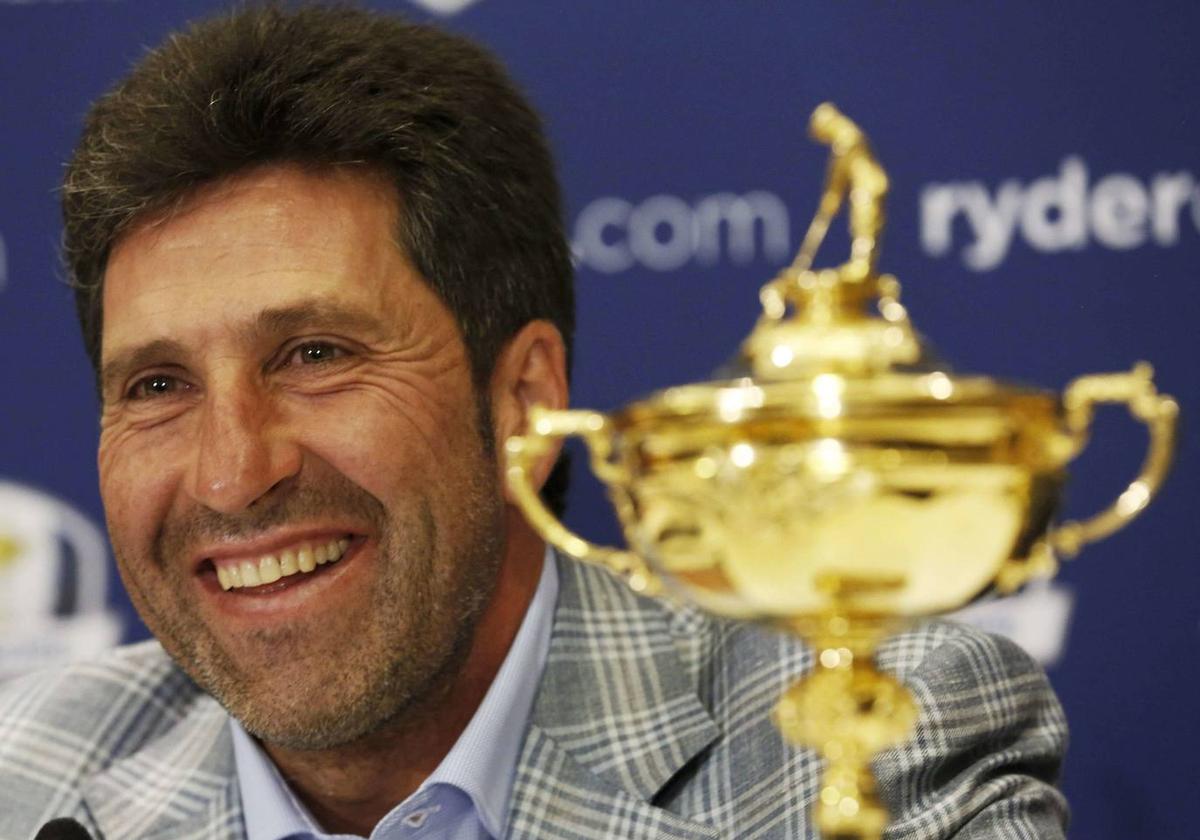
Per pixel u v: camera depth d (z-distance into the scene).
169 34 6.60
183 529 5.86
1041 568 4.04
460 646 6.08
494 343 6.26
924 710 6.27
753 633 6.77
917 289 8.68
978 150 8.68
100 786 6.94
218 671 5.94
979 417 3.65
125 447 5.91
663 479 3.84
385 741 6.18
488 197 6.24
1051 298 8.62
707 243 8.87
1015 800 6.23
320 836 6.33
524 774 6.26
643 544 4.01
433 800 6.24
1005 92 8.68
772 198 8.83
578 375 8.91
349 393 5.80
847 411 3.64
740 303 8.84
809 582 3.81
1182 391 8.56
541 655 6.54
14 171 9.16
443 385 6.02
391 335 5.89
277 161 5.80
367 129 5.85
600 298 8.91
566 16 8.91
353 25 6.19
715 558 3.87
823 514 3.67
